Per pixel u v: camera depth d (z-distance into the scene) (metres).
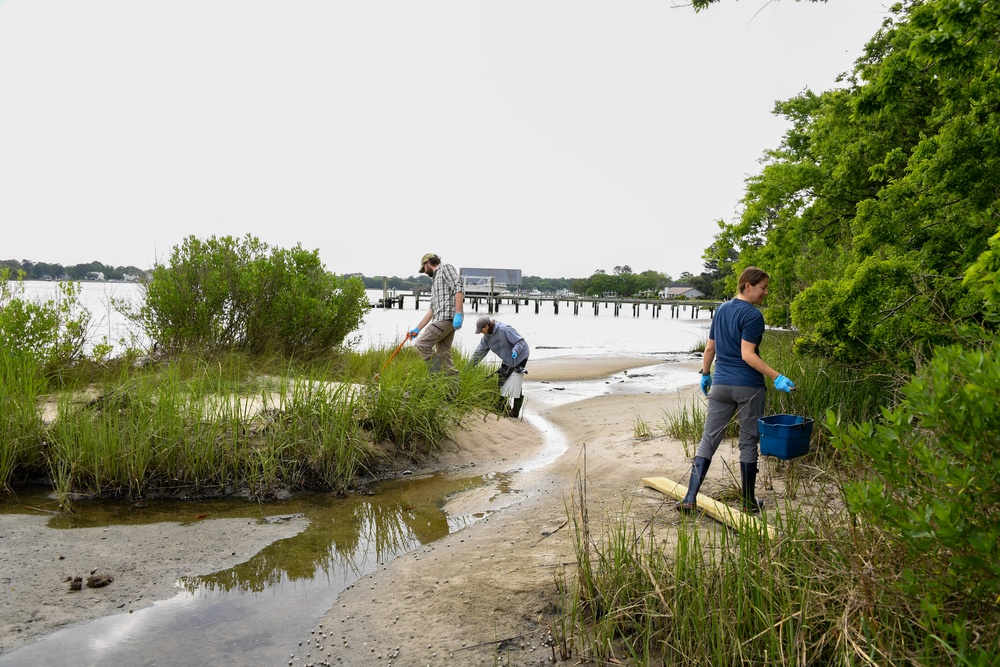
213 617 3.32
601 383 14.22
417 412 6.84
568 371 16.50
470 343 23.09
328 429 6.06
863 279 5.85
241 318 9.64
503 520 4.82
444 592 3.56
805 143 12.09
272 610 3.41
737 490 4.77
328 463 5.80
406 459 6.52
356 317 10.67
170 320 9.18
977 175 5.46
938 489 2.23
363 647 3.04
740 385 4.46
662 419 8.62
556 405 11.00
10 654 2.91
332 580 3.80
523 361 9.01
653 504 4.85
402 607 3.41
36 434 5.39
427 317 8.38
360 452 6.07
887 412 2.32
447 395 7.72
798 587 2.73
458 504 5.33
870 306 5.82
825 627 2.59
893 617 2.49
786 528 3.30
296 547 4.32
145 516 4.78
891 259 5.82
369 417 6.61
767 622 2.56
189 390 6.33
